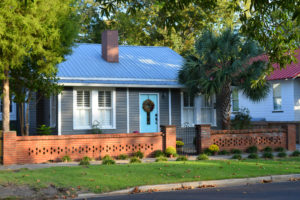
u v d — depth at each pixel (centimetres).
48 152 1480
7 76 1442
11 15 1238
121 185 999
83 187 983
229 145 1778
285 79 2356
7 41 1255
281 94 2458
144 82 2008
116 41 2253
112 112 1994
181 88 2138
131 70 2130
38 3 1312
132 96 2048
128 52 2497
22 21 1241
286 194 914
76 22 1545
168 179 1073
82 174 1121
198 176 1108
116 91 2009
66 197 915
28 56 1413
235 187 1031
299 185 1045
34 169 1239
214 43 1828
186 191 981
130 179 1065
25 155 1438
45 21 1355
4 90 1456
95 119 1955
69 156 1508
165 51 2642
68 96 1900
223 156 1659
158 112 2103
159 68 2239
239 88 1866
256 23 1230
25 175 1105
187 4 1180
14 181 1027
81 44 2516
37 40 1334
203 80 1812
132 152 1611
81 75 1927
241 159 1542
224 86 1895
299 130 2295
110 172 1157
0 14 1232
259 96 1852
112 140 1580
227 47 1800
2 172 1193
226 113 1900
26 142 1441
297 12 1105
